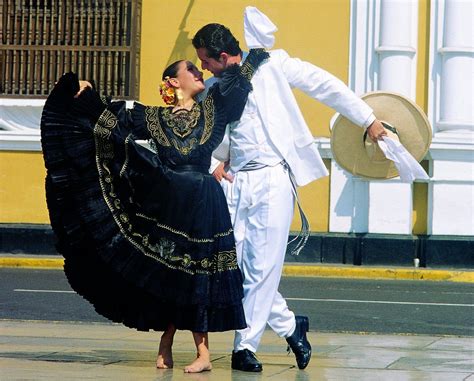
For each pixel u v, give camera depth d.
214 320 11.70
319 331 17.84
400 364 12.85
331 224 31.19
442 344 15.31
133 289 11.72
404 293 24.64
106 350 13.78
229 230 11.85
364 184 31.08
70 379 11.04
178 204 11.59
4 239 32.19
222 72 12.42
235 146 12.37
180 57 32.16
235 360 12.16
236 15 31.92
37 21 32.62
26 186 32.62
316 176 12.52
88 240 11.64
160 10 32.28
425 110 31.31
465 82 31.02
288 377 11.62
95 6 32.28
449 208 30.64
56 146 11.72
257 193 12.24
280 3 31.73
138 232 11.60
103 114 11.70
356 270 29.33
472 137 30.55
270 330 17.05
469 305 22.20
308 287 25.73
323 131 31.44
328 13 31.58
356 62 31.47
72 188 11.65
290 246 31.16
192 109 11.98
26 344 14.33
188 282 11.59
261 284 12.23
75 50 32.41
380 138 12.52
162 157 11.75
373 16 31.41
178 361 12.87
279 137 12.29
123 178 11.63
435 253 30.31
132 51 31.98
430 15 31.25
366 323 19.11
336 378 11.57
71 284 11.81
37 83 32.62
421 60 31.38
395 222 30.75
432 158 30.66
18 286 24.59
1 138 32.47
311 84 12.53
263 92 12.30
